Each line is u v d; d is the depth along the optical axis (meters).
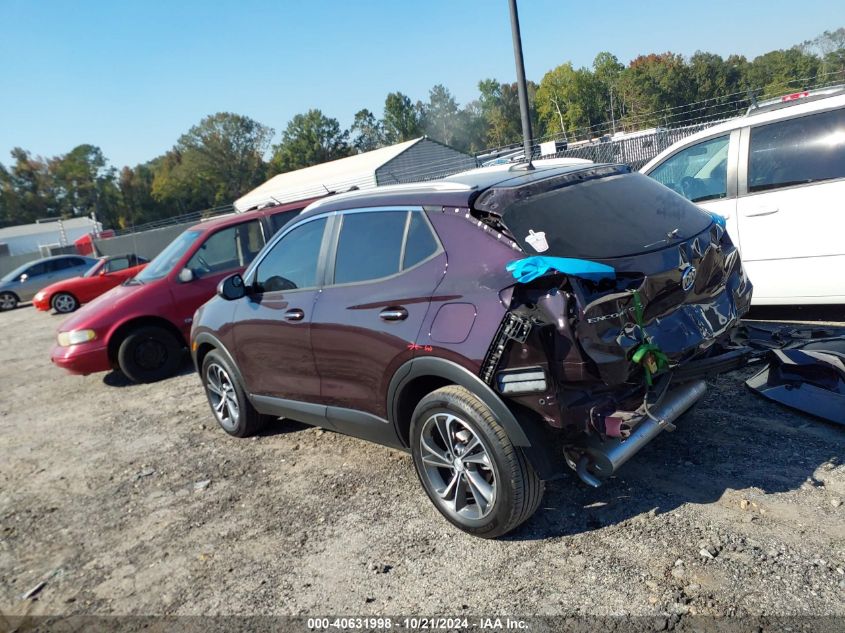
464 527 3.39
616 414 2.85
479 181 3.52
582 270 2.75
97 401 7.80
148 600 3.41
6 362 12.23
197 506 4.37
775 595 2.63
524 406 3.02
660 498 3.44
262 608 3.16
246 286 4.75
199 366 5.76
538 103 101.38
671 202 3.56
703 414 4.27
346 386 3.98
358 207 4.00
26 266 24.59
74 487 5.11
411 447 3.59
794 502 3.20
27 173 113.06
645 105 81.31
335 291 3.99
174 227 30.30
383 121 125.81
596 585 2.88
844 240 4.90
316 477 4.48
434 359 3.24
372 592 3.13
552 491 3.70
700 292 3.29
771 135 5.30
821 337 4.31
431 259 3.39
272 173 113.88
